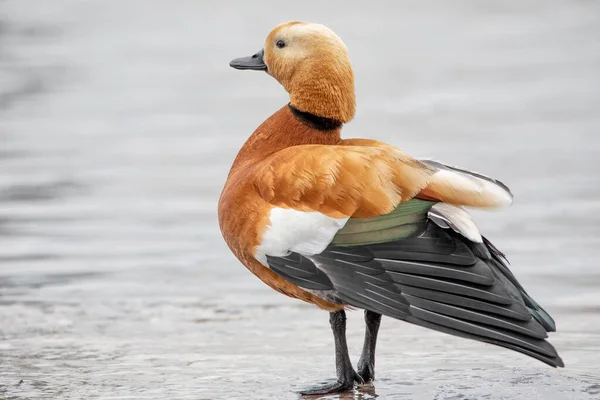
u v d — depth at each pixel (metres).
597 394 8.46
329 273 8.23
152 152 21.89
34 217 16.70
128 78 32.16
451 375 9.20
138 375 9.31
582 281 12.88
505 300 7.61
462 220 8.02
